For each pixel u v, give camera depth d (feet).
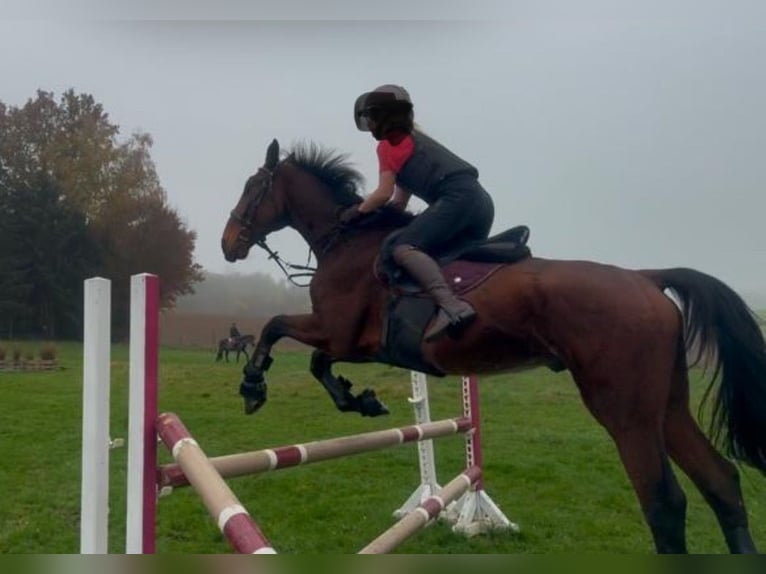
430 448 17.30
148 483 7.31
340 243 12.32
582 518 18.01
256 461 9.05
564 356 9.99
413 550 14.85
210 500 5.74
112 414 36.19
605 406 9.67
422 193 11.36
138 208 119.34
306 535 16.14
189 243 120.57
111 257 116.67
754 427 9.97
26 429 32.22
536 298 10.08
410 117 11.41
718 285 10.21
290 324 12.30
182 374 57.21
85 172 119.24
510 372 11.01
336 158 13.15
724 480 10.14
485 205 11.25
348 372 52.31
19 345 92.94
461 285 10.52
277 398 43.39
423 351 10.81
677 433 10.30
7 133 119.03
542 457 26.68
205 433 32.27
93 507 7.20
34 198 112.47
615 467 25.03
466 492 16.07
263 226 13.35
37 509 18.53
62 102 121.29
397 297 11.07
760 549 16.11
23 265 109.29
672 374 9.96
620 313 9.70
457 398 44.45
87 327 7.39
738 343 9.97
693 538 16.84
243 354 77.82
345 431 33.09
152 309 7.50
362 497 19.77
